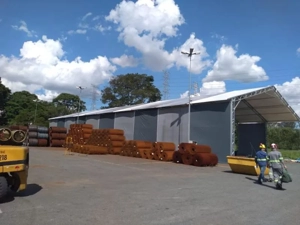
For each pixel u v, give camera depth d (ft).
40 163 61.52
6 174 28.81
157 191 34.12
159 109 96.58
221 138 77.71
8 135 30.76
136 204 27.09
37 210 24.12
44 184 36.86
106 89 230.89
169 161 78.79
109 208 25.30
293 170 66.44
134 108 108.06
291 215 24.62
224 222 22.00
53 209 24.54
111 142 98.37
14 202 26.84
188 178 46.68
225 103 78.02
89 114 139.03
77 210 24.36
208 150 72.13
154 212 24.31
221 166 69.72
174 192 33.76
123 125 112.88
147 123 101.04
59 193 31.40
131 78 226.38
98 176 45.80
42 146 136.77
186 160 71.61
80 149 98.32
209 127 80.69
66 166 58.08
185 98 104.17
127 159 80.74
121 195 31.17
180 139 87.86
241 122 120.16
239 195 33.09
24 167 27.86
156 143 82.33
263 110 105.09
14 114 268.82
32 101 282.97
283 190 37.24
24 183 28.94
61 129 139.85
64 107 277.44
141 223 21.13
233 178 48.16
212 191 35.27
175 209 25.57
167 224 21.04
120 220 21.75
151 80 232.73
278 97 92.43
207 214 24.20
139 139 103.50
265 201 30.12
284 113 102.47
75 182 39.17
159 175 49.32
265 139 111.75
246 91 87.71
